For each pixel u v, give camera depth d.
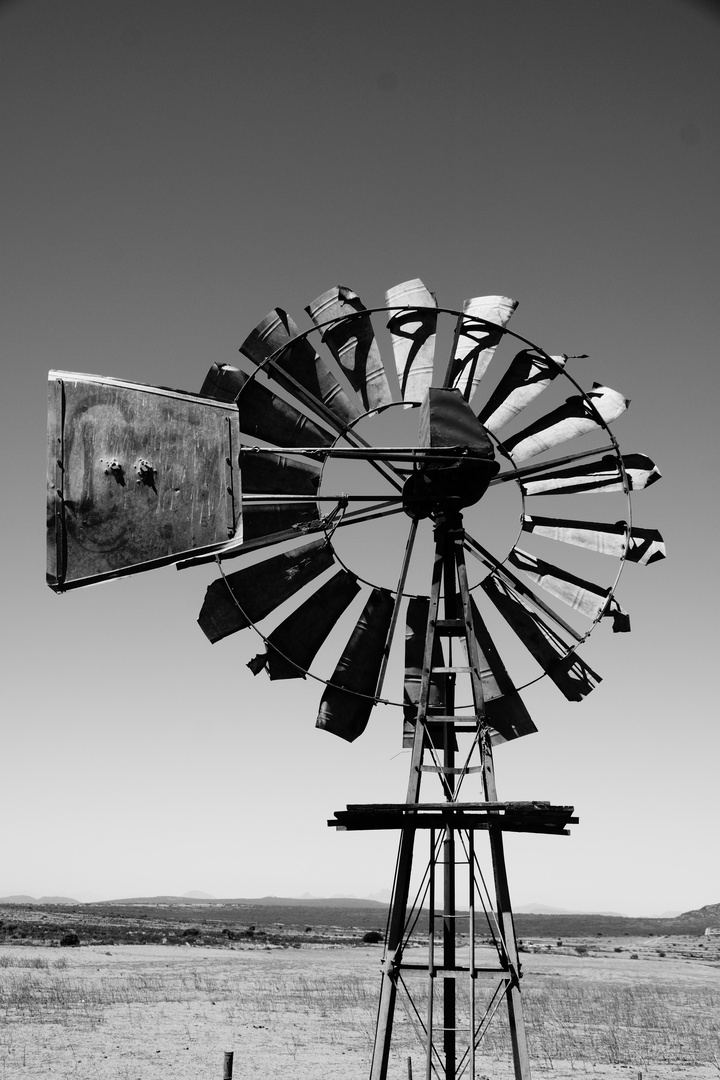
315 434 12.93
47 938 55.84
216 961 46.94
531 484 13.43
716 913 197.50
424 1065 21.64
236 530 12.01
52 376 11.79
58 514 11.49
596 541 13.21
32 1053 21.66
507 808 11.21
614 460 13.47
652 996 37.34
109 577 11.52
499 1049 24.38
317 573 12.90
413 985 37.72
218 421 12.29
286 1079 19.69
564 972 49.72
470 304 13.65
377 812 11.69
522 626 13.17
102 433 11.81
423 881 11.84
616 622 12.94
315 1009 30.17
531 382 13.48
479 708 12.15
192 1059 21.50
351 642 12.94
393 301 13.44
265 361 12.73
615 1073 21.44
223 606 12.62
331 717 12.72
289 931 94.38
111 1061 21.03
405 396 13.13
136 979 36.78
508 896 11.55
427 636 12.42
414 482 13.05
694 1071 21.70
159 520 11.79
